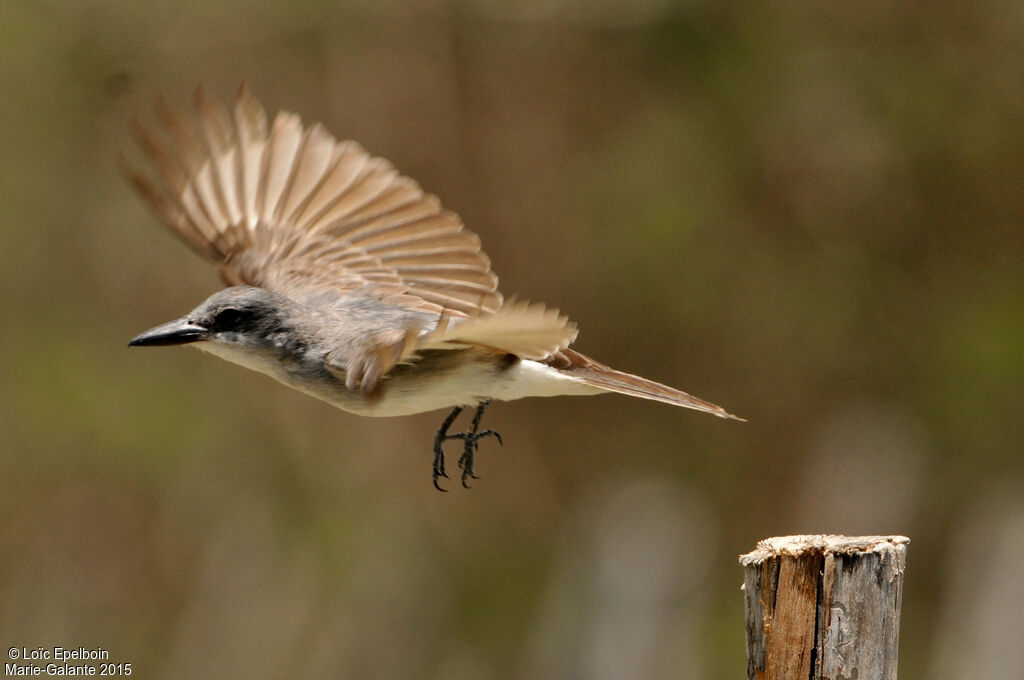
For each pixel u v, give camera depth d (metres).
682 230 15.05
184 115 8.27
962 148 15.00
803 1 14.95
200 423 14.80
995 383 15.02
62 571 14.48
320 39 15.27
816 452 15.19
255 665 14.32
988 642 12.72
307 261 8.07
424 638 14.57
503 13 15.06
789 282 15.22
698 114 15.09
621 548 12.93
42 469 14.60
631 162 15.10
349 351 7.24
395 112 15.27
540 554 15.02
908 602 14.63
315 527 14.72
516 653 14.44
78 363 14.84
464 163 15.30
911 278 15.27
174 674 14.27
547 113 15.30
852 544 5.82
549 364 7.50
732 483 15.30
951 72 14.93
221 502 14.73
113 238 15.10
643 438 15.47
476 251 7.93
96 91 15.27
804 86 14.95
